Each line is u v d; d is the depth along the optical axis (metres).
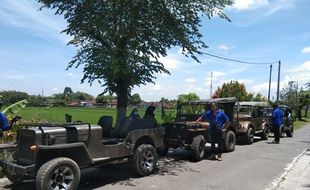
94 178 10.05
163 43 13.68
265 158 14.04
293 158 14.16
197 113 15.56
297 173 11.16
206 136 13.89
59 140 8.21
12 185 9.04
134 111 12.24
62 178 7.98
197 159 13.03
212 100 15.55
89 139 8.83
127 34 12.93
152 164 10.48
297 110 59.34
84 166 8.74
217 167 11.95
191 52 14.09
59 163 7.85
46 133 8.04
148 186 9.23
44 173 7.64
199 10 13.59
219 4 13.74
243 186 9.41
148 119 11.03
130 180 9.84
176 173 10.87
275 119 19.64
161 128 10.99
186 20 13.56
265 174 10.94
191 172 11.06
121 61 12.63
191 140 13.22
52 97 104.00
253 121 19.89
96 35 13.56
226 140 15.48
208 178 10.27
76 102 98.69
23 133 8.27
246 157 14.21
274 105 19.88
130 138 9.96
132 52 13.01
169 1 13.10
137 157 10.09
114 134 10.70
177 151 15.43
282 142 20.36
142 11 12.95
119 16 12.98
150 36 13.39
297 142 20.48
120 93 14.18
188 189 9.03
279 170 11.60
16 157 8.61
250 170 11.53
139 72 13.55
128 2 12.66
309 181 10.05
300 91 61.97
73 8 13.48
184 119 15.75
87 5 13.04
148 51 13.23
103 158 9.15
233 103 16.08
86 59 13.66
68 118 10.20
